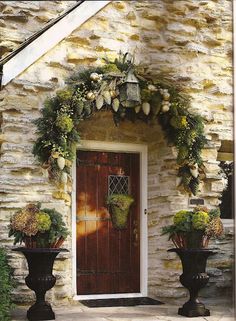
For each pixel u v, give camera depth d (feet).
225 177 24.11
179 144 22.31
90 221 23.39
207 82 23.24
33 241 18.58
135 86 21.52
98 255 23.40
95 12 22.13
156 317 19.42
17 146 20.57
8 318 17.94
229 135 23.44
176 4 23.24
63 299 21.26
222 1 23.75
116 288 23.58
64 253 21.12
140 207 24.23
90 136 23.32
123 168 24.23
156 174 23.79
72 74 21.54
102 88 21.31
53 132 20.47
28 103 20.86
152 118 22.84
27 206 18.81
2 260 18.65
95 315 19.61
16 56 20.84
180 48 23.04
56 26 21.53
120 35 22.49
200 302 20.20
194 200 22.77
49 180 20.85
